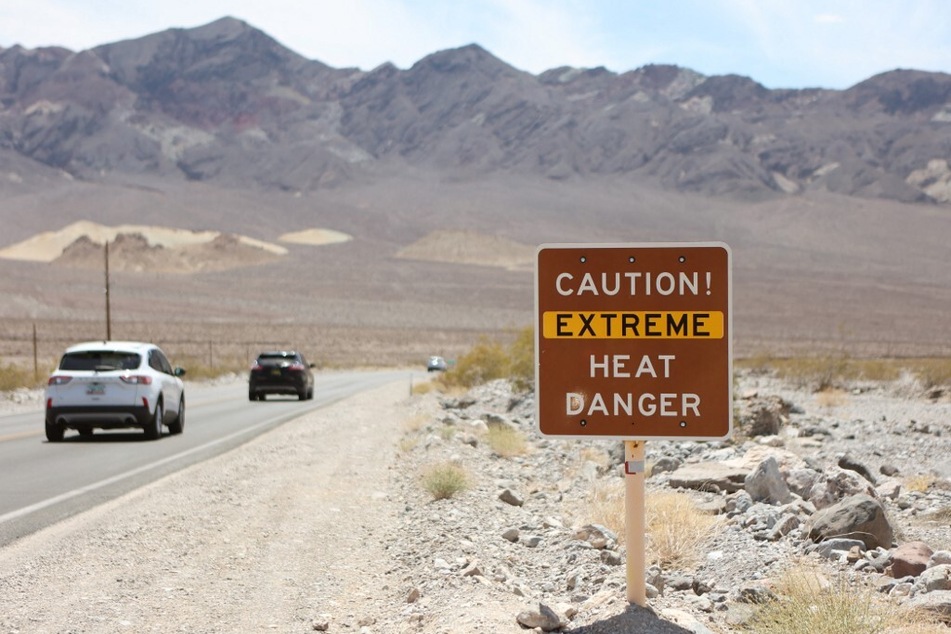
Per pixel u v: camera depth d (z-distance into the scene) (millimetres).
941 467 15523
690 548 8766
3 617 7125
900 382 38344
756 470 11109
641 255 6348
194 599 7691
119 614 7246
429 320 147250
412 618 6980
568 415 6398
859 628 6148
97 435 22125
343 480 14289
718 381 6273
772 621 6422
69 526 10711
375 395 39938
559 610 6746
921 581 7156
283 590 7988
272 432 22703
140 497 12750
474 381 39844
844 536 8586
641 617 6148
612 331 6363
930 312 173500
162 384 21266
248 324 127000
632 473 6410
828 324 151500
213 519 11078
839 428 20984
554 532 9914
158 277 175625
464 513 11078
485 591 7453
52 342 92312
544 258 6430
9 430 23328
